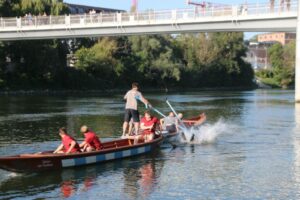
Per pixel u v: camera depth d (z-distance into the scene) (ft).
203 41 341.82
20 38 208.85
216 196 41.52
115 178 47.32
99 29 187.73
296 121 98.89
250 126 89.45
